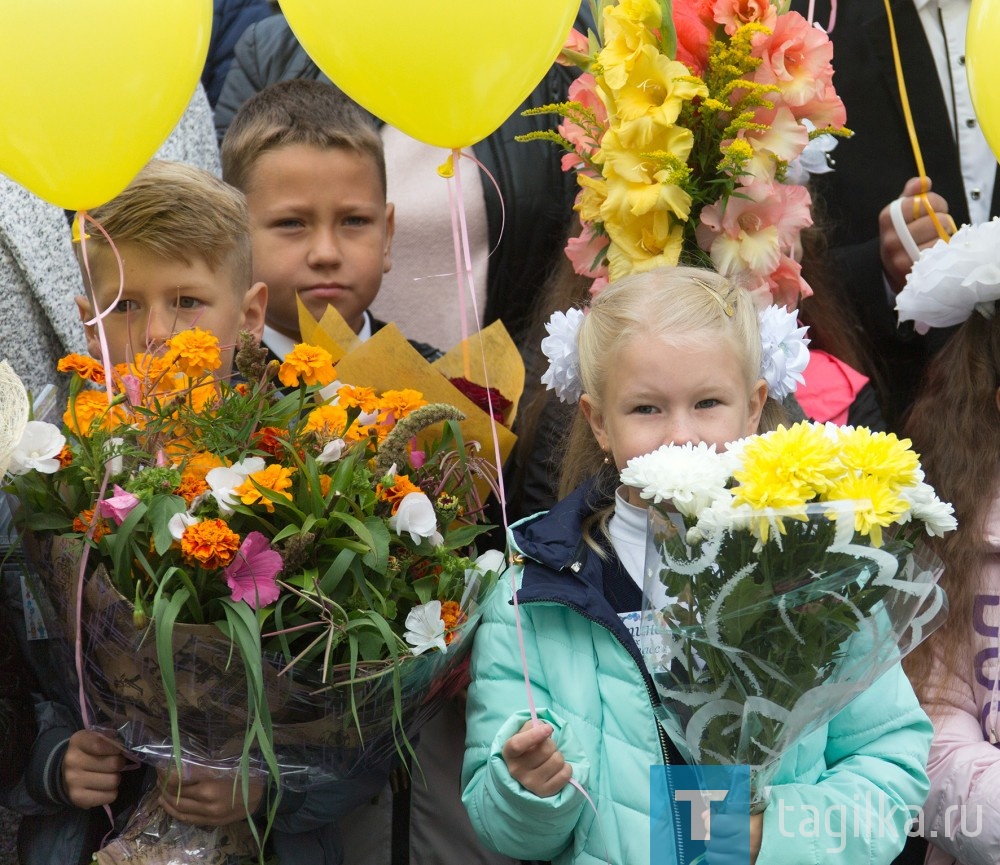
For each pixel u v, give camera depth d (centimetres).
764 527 415
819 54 607
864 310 762
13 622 517
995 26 534
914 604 435
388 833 565
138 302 568
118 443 471
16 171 476
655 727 490
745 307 532
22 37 444
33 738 516
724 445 511
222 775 477
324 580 455
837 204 795
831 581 421
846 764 493
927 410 643
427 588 477
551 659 504
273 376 514
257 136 695
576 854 489
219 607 452
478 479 570
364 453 491
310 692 462
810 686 437
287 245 691
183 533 446
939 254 631
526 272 766
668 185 580
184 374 491
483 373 604
